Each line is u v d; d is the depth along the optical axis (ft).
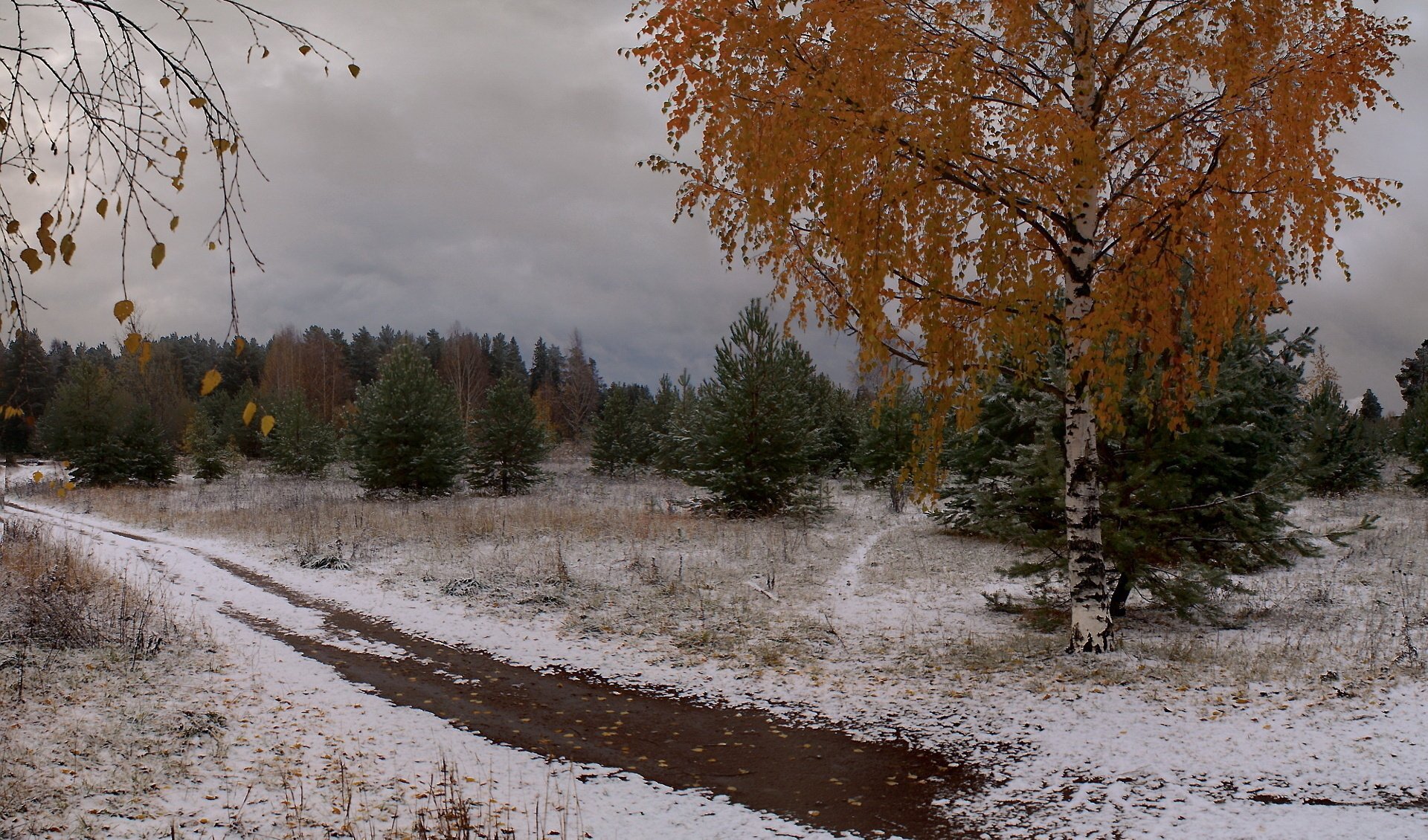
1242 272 22.24
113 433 108.58
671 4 21.15
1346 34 21.50
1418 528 51.75
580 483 106.32
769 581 40.19
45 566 37.24
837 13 21.52
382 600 37.99
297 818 16.07
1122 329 21.99
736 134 22.02
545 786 18.56
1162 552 30.17
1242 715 20.59
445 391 94.27
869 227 21.36
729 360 69.00
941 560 48.78
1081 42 23.81
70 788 16.48
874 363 23.53
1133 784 17.52
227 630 31.71
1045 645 28.96
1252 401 36.63
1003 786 17.98
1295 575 41.04
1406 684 22.20
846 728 22.22
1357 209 20.81
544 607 36.35
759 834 16.14
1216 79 22.85
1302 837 14.71
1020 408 34.81
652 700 25.05
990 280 20.58
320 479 119.75
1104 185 24.36
